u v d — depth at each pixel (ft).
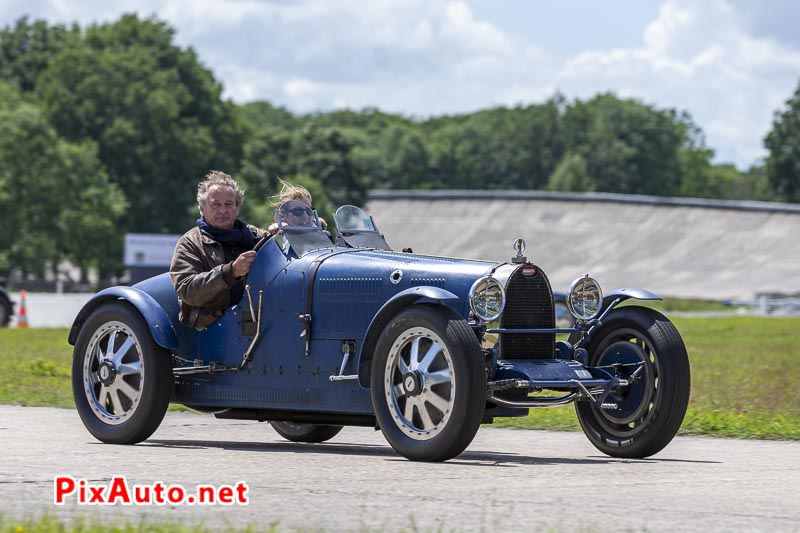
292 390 63.82
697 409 90.22
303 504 43.16
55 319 313.12
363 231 68.49
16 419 78.13
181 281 66.13
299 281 63.82
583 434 74.84
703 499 45.70
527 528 38.63
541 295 60.75
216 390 66.59
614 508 42.98
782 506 44.34
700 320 394.52
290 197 69.10
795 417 84.17
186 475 50.34
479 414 55.57
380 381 58.18
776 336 251.60
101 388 67.51
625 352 62.85
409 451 56.90
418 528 38.22
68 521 39.52
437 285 59.77
